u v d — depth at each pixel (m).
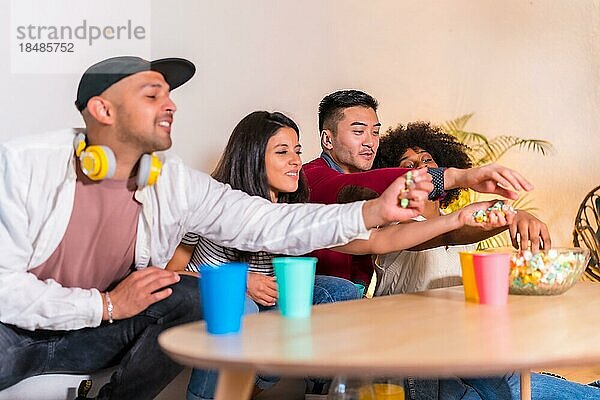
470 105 3.51
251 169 2.03
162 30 2.86
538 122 3.50
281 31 3.19
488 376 1.68
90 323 1.54
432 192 1.77
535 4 3.50
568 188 3.47
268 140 2.04
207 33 2.98
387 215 1.47
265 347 1.03
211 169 3.01
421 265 2.05
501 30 3.52
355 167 2.43
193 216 1.71
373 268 2.40
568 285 1.51
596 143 3.44
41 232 1.56
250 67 3.11
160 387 1.62
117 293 1.56
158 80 1.62
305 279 1.27
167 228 1.68
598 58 3.44
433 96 3.50
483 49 3.52
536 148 3.49
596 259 3.35
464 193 3.34
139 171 1.58
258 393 2.11
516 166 3.50
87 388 1.58
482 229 1.82
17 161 1.54
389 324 1.20
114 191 1.61
